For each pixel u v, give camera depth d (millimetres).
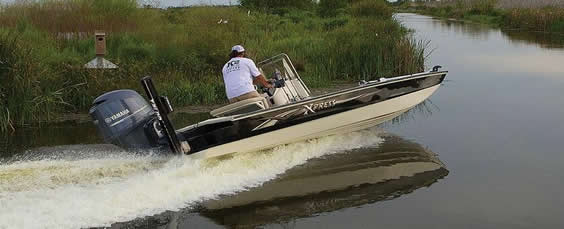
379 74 12938
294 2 31375
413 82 7379
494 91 10648
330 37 16859
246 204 5109
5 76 8508
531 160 6395
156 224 4613
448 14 43031
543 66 13906
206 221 4738
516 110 8984
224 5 20141
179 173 5438
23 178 5004
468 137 7434
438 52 17391
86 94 9484
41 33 13625
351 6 31266
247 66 6754
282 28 21766
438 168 6160
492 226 4660
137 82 9977
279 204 5133
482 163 6320
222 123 5961
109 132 5773
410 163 6336
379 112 7254
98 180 5102
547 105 9297
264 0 31000
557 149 6801
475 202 5180
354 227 4676
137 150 5754
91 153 5742
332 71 13094
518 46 18859
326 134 7105
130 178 5207
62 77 9562
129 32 14484
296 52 14953
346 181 5762
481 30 27203
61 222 4363
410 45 13609
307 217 4871
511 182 5691
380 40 13852
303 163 6316
